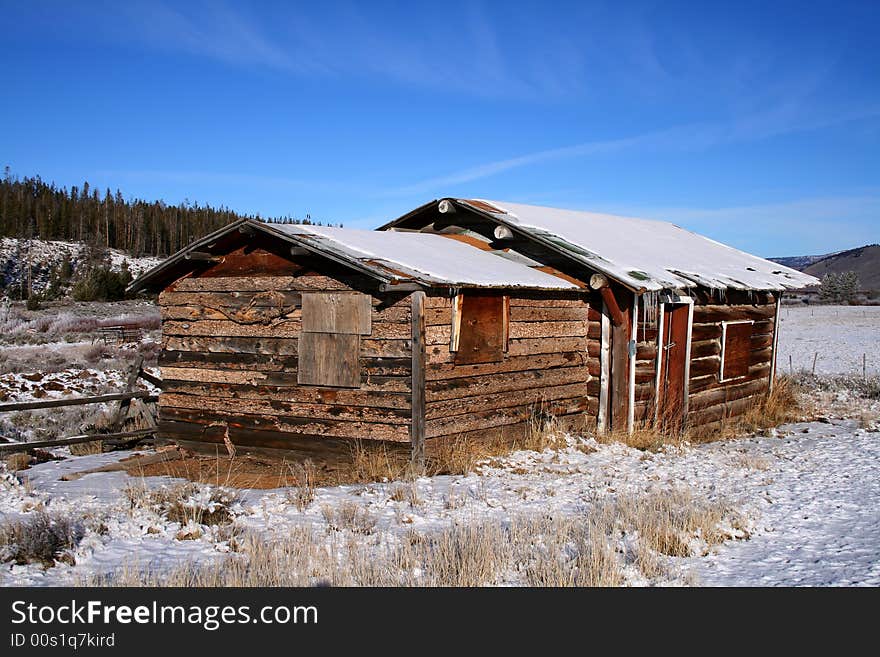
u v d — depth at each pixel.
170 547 7.37
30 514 8.36
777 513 8.67
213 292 12.69
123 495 9.38
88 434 14.45
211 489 9.66
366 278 11.27
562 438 12.86
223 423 12.57
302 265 11.84
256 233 12.05
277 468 11.70
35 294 70.44
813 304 79.06
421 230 16.11
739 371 17.52
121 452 13.48
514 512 8.57
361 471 10.78
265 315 12.18
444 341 11.30
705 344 16.09
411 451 10.88
